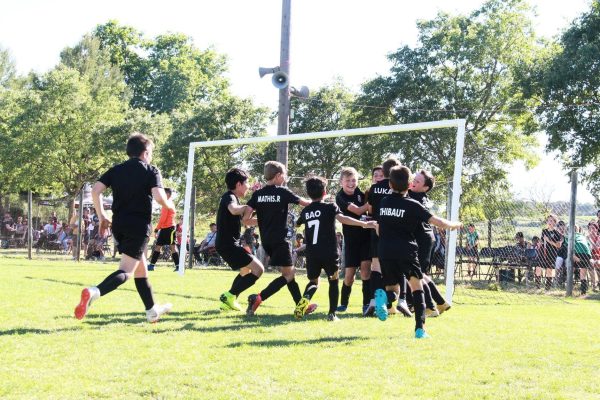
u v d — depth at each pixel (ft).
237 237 22.48
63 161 119.03
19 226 70.03
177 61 184.14
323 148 90.63
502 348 16.75
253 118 98.32
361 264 24.59
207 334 17.85
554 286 41.04
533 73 87.45
